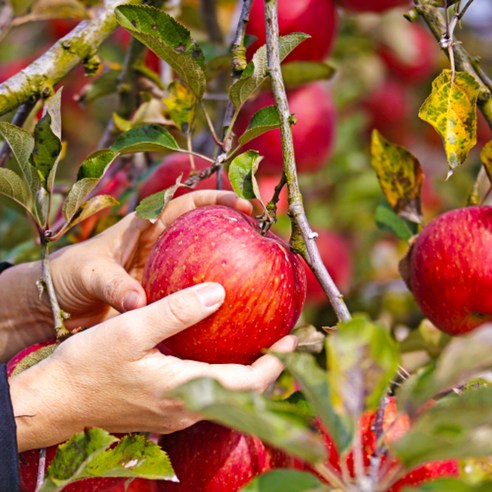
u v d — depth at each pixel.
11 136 1.87
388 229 2.46
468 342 1.20
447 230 2.05
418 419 1.33
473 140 1.89
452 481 1.22
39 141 1.92
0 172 1.87
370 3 2.69
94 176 1.93
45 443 1.87
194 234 1.78
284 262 1.79
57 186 3.00
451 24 1.95
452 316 2.08
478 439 1.16
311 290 3.21
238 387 1.77
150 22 1.96
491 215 2.04
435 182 3.87
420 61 3.82
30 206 1.95
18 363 1.96
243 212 2.12
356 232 3.71
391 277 3.51
